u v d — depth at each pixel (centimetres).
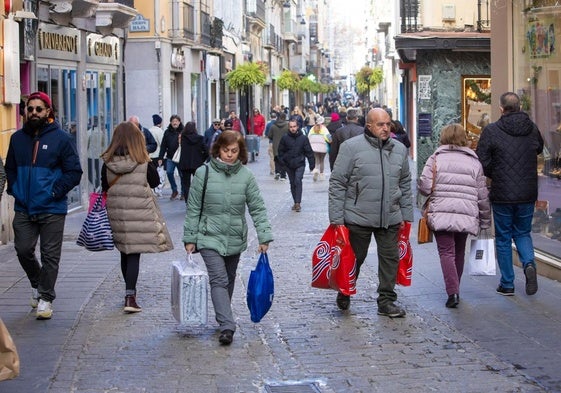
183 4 3969
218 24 4809
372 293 1244
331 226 1106
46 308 1082
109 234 1123
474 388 802
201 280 995
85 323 1076
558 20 1317
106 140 2762
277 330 1036
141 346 966
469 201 1123
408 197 1102
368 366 880
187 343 978
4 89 1777
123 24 2808
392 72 6053
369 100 9350
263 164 4394
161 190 2894
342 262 1098
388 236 1093
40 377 845
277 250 1684
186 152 2486
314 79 10856
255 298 995
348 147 1085
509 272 1191
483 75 2381
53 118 1098
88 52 2567
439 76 2383
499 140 1161
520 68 1477
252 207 1005
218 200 990
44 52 2192
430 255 1546
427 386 812
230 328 970
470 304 1148
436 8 3238
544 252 1346
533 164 1172
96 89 2655
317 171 3412
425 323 1055
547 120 1369
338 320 1080
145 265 1511
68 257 1589
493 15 1545
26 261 1100
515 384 812
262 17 6975
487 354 913
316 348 952
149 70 3719
